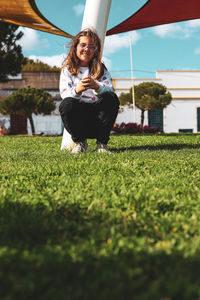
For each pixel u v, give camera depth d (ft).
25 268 2.65
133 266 2.76
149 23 28.73
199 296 2.22
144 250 3.04
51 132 89.61
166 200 4.68
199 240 3.24
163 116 107.65
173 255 2.92
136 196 4.92
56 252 2.97
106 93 10.85
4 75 51.78
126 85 106.83
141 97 89.30
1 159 10.27
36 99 63.72
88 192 5.28
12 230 3.51
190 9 25.39
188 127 109.29
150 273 2.67
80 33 10.52
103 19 13.06
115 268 2.66
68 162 8.64
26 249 3.11
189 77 112.57
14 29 47.75
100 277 2.50
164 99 87.15
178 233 3.51
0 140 25.70
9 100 63.87
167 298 2.19
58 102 90.07
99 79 11.18
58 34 28.50
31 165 8.41
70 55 10.84
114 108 11.13
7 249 3.04
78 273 2.60
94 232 3.53
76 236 3.45
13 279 2.44
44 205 4.69
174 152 11.38
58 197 4.89
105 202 4.70
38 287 2.39
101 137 11.55
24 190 5.78
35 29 28.32
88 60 10.88
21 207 4.47
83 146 11.80
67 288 2.36
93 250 3.03
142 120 90.89
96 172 7.24
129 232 3.56
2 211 4.28
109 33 30.63
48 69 96.02
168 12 25.98
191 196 5.08
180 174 7.09
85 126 11.46
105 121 11.16
